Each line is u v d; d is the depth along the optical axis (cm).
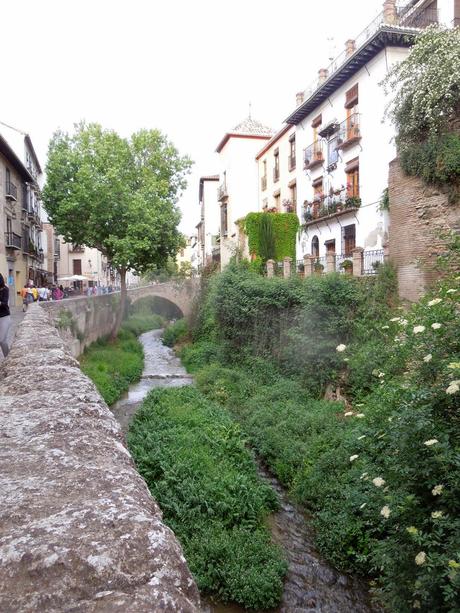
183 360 2486
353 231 1947
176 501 845
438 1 1683
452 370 436
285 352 1678
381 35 1625
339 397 1339
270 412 1330
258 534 795
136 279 8719
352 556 749
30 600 95
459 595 403
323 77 2159
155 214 2589
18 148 3622
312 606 671
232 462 1047
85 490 139
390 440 505
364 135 1817
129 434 1187
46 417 213
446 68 1154
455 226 1163
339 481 910
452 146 1141
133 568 106
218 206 4516
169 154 2744
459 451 424
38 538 111
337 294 1466
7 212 3022
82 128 2602
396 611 479
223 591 684
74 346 1819
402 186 1322
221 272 2325
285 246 2573
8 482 143
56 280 5409
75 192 2514
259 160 3216
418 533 431
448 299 555
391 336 999
